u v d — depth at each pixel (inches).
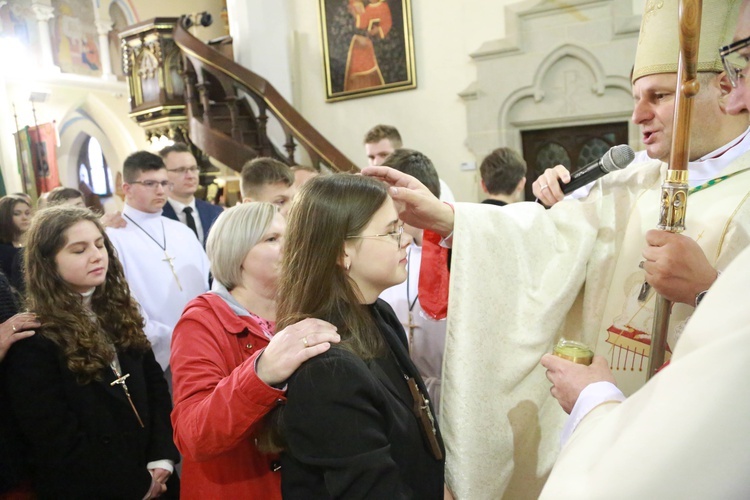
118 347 80.3
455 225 54.6
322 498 41.1
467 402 54.0
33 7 378.0
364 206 44.5
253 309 68.7
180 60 258.2
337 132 276.8
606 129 223.3
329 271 44.3
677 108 38.9
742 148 49.1
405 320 89.7
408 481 43.8
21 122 367.9
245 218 68.3
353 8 262.4
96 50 426.0
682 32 35.7
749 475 18.9
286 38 277.4
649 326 52.1
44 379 69.4
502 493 55.5
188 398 54.7
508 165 128.5
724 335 20.6
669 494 19.7
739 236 46.4
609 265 56.6
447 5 243.4
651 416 21.1
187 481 58.6
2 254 147.3
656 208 54.1
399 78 256.1
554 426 56.6
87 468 69.2
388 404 42.6
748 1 29.2
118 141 441.7
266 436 46.6
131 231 119.3
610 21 211.0
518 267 55.6
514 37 227.8
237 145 238.4
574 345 42.9
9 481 70.2
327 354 40.9
